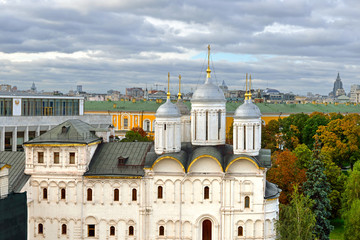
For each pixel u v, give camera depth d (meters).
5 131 116.06
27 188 68.81
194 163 68.56
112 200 69.50
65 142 68.94
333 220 98.44
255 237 68.50
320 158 86.00
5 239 62.62
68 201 69.81
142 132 153.00
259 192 68.25
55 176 69.62
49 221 70.25
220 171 68.19
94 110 186.62
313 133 142.88
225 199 68.56
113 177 68.94
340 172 102.38
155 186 69.12
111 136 89.56
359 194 84.56
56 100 129.62
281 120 164.00
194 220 69.12
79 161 69.25
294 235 62.41
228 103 189.88
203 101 72.06
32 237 70.38
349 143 129.88
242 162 68.19
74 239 69.81
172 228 69.44
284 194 90.81
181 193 69.00
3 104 116.81
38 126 123.12
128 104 193.62
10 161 72.75
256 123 69.56
